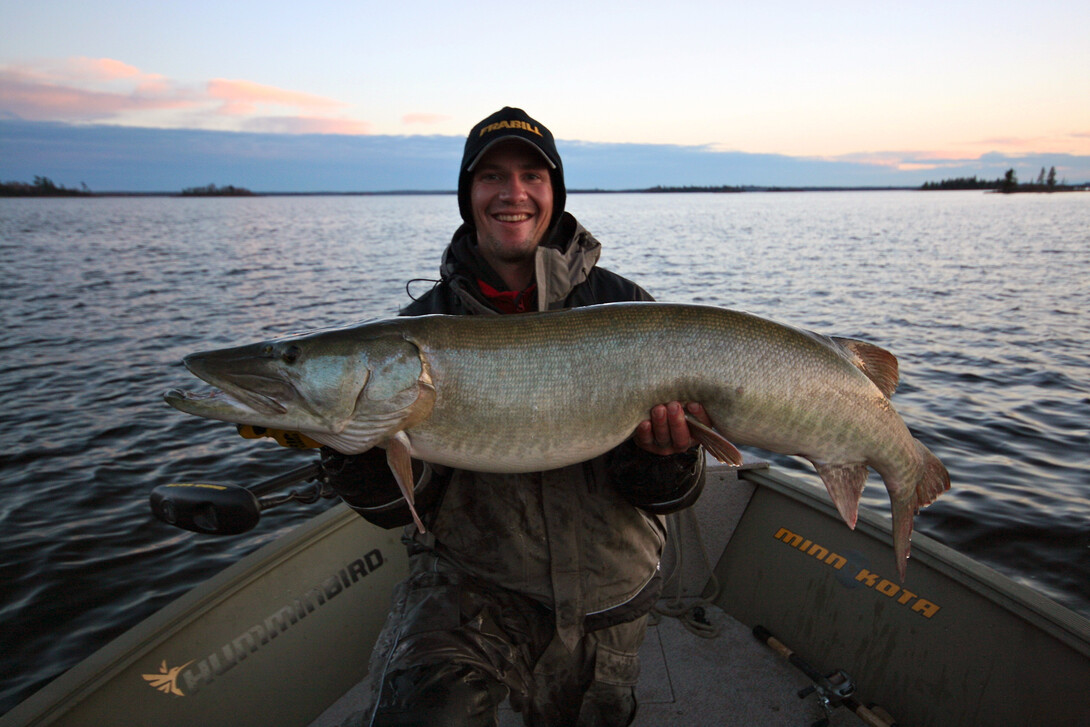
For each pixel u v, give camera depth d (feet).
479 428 6.50
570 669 7.00
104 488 20.57
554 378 6.45
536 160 7.47
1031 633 7.13
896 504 7.27
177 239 137.90
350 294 57.52
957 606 7.93
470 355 6.48
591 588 6.73
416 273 74.49
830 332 39.32
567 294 7.32
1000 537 16.61
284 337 6.77
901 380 29.01
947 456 21.12
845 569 9.30
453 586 6.64
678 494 6.70
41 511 19.17
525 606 6.88
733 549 11.04
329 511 10.02
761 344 6.59
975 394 26.89
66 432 24.73
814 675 8.69
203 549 17.47
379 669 6.32
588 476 6.86
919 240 121.70
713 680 9.31
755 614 10.32
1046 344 35.17
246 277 70.44
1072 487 18.88
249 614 8.43
